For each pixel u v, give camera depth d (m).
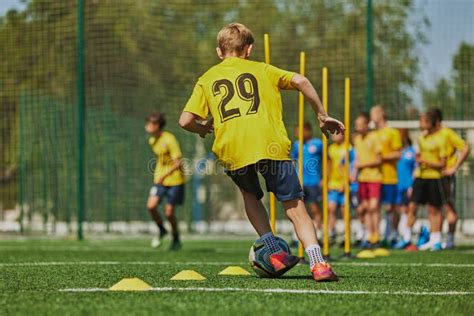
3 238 23.55
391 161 19.81
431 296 7.42
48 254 15.34
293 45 25.88
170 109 25.98
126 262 12.94
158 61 25.78
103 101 24.67
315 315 6.13
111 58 24.77
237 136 8.75
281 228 26.66
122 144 24.97
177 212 27.23
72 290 7.79
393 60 23.36
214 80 9.00
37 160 24.00
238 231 27.59
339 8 25.09
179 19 26.12
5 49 24.47
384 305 6.71
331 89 24.81
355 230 24.73
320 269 8.74
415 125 21.92
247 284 8.41
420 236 19.58
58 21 24.28
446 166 18.78
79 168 22.34
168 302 6.78
